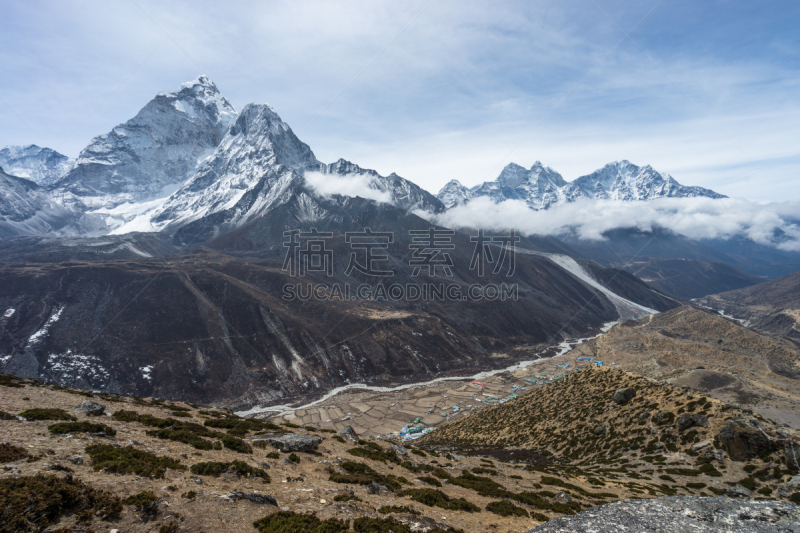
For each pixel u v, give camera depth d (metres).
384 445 53.41
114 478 20.75
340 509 23.12
